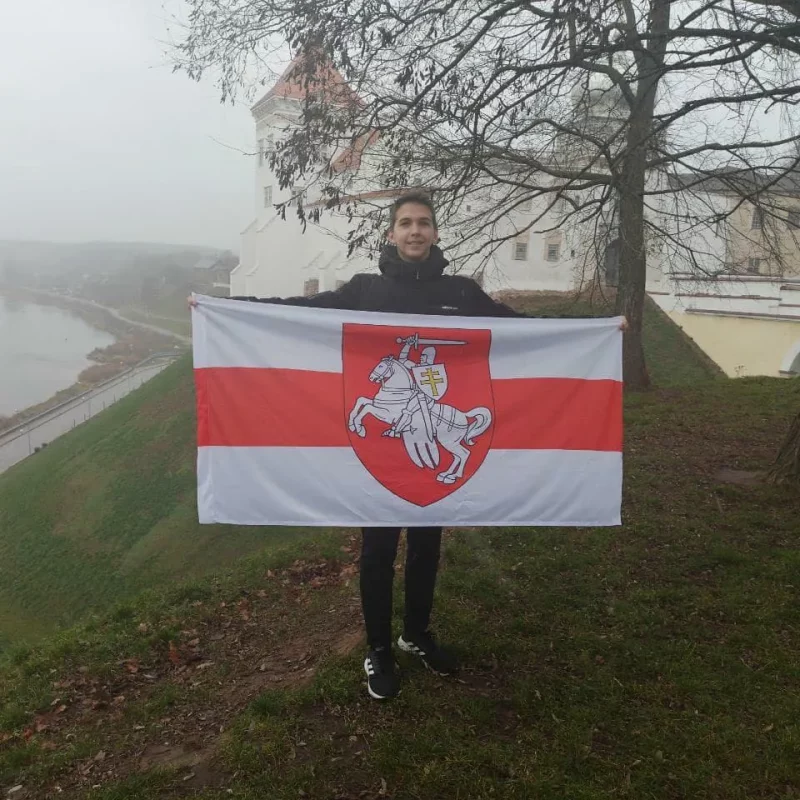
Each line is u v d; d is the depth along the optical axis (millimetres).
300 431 3133
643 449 8172
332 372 3176
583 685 3242
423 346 3236
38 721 3664
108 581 17609
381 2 6207
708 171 7254
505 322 3289
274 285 38000
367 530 3078
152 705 3545
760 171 7305
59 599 17625
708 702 3115
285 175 7035
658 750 2797
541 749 2793
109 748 3203
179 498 21234
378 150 7371
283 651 4027
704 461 7461
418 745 2797
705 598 4191
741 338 23891
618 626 3871
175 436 25641
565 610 4078
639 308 12266
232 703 3439
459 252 8523
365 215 7383
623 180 6801
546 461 3303
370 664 3078
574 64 5773
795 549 4914
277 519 3092
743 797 2557
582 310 18297
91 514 21938
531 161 7527
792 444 6340
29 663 4523
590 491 3334
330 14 6191
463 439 3242
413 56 6355
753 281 22812
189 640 4434
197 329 3109
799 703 3105
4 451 39938
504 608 4113
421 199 3094
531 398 3311
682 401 11227
